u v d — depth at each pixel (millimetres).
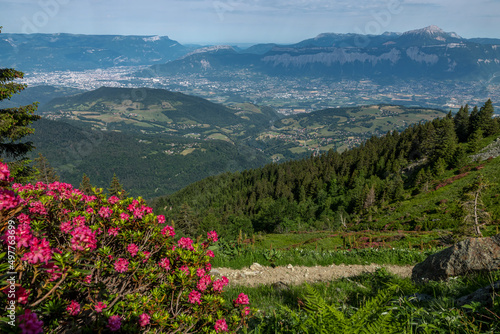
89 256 2617
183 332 2621
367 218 65875
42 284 2055
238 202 133000
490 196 43125
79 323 2303
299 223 71875
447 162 78125
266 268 10055
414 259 12344
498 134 87500
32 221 2664
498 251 5234
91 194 3211
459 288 4273
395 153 109062
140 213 3111
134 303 2457
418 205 60594
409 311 2750
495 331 2188
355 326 2154
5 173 1913
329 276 9633
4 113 13109
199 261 3039
